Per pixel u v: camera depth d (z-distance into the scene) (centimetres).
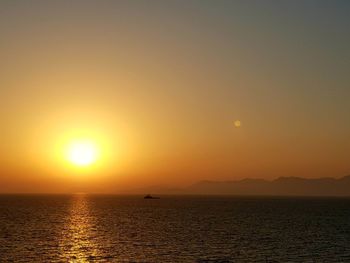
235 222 11300
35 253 6122
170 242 7250
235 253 6244
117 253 6181
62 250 6391
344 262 5734
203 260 5722
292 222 11456
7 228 9131
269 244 7125
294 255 6169
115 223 10788
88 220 11669
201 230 9156
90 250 6412
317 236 8275
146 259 5766
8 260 5622
